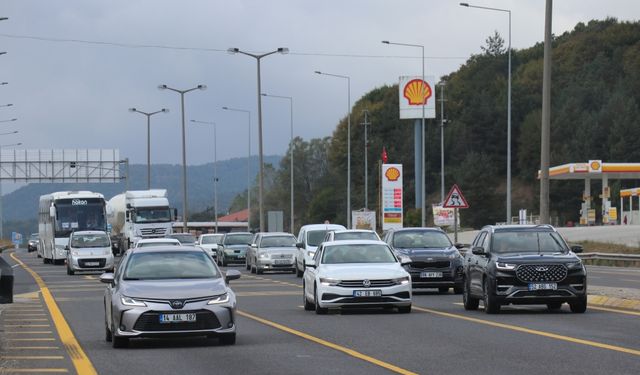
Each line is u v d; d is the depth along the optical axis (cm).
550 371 2262
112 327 2966
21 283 7262
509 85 9544
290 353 2736
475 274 4109
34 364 2595
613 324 3409
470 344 2875
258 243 8450
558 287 3841
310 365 2464
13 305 4944
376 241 4394
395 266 4172
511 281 3866
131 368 2483
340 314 4109
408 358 2567
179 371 2406
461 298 5047
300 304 4797
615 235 11738
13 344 3103
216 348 2897
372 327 3481
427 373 2273
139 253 3164
